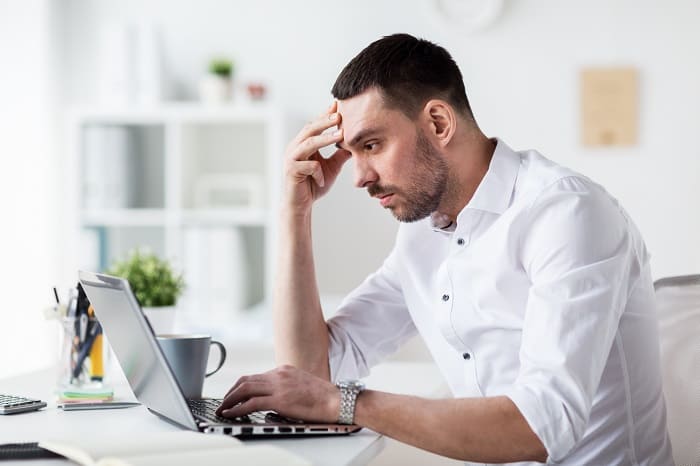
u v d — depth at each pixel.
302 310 1.64
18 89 3.74
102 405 1.45
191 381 1.48
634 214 3.40
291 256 1.65
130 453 1.00
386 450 1.93
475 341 1.54
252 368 2.01
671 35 3.37
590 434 1.42
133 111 3.47
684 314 1.57
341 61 3.64
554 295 1.27
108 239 3.74
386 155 1.45
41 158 3.74
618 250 1.34
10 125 3.75
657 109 3.38
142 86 3.53
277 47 3.68
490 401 1.19
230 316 3.44
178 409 1.20
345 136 1.48
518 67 3.47
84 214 3.52
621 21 3.40
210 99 3.53
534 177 1.46
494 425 1.17
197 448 1.04
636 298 1.43
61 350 1.54
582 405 1.19
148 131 3.73
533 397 1.18
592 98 3.42
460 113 1.51
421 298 1.69
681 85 3.37
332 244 3.59
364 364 1.75
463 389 1.63
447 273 1.55
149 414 1.39
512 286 1.47
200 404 1.40
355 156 1.49
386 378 1.93
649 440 1.44
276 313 1.65
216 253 3.45
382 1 3.59
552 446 1.17
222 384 1.73
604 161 3.42
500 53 3.48
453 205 1.53
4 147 3.75
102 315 1.30
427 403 1.20
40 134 3.73
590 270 1.28
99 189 3.51
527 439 1.17
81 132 3.51
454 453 1.18
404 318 1.79
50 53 3.75
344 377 1.71
